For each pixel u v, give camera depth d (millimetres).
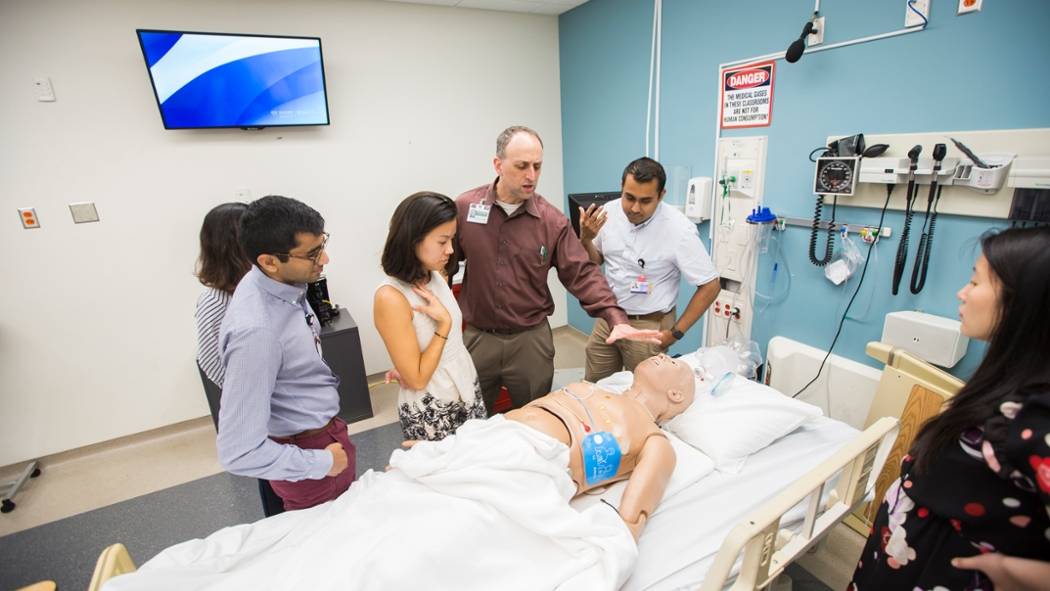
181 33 2309
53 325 2432
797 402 1648
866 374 1949
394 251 1316
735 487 1409
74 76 2252
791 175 2125
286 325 1108
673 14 2508
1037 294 662
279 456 1033
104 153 2377
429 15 2992
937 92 1615
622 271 2143
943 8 1555
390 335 1350
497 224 1776
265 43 2492
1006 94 1463
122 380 2637
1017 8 1402
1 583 1833
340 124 2893
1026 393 674
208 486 2357
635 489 1229
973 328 775
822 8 1874
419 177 3207
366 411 2895
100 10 2238
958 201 1601
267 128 2703
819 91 1951
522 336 1913
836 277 1986
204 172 2609
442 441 1262
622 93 2977
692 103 2520
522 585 1007
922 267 1733
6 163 2207
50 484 2398
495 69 3293
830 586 1612
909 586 848
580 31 3209
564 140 3648
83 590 1793
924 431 826
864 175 1774
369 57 2881
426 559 957
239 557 1094
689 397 1587
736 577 1121
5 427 2424
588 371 2355
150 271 2588
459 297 1962
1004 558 682
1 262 2279
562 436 1318
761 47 2127
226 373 992
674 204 2725
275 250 987
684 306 2854
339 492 1418
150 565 1089
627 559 1036
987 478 716
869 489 1361
